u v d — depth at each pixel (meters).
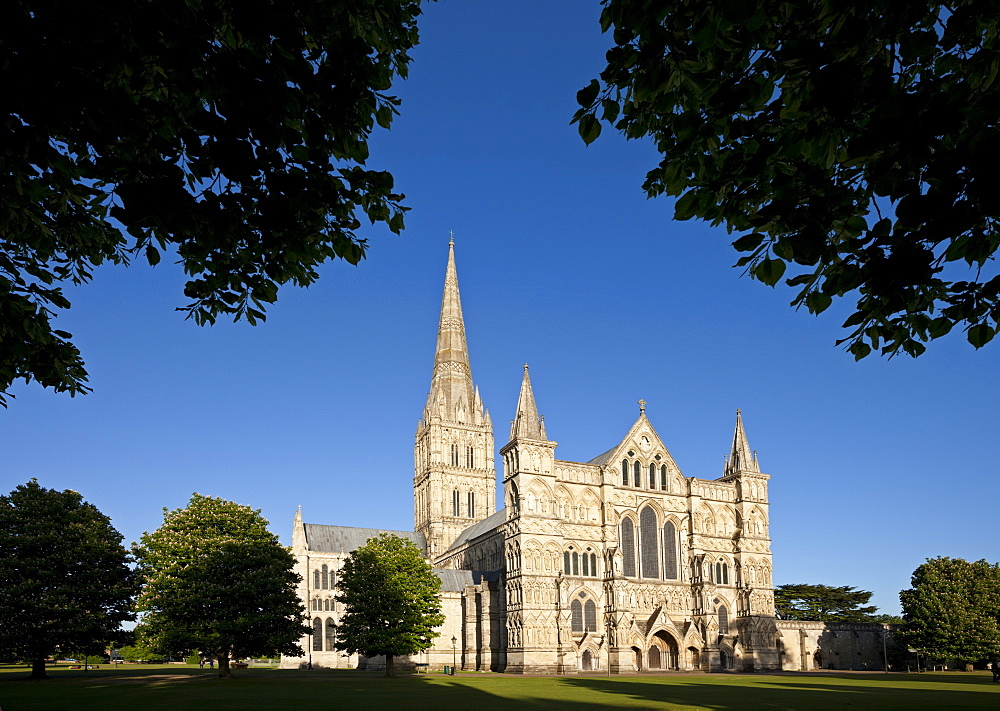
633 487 116.62
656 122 14.56
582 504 112.75
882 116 10.85
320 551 159.12
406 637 90.88
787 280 14.27
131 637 83.00
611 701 48.91
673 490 120.12
